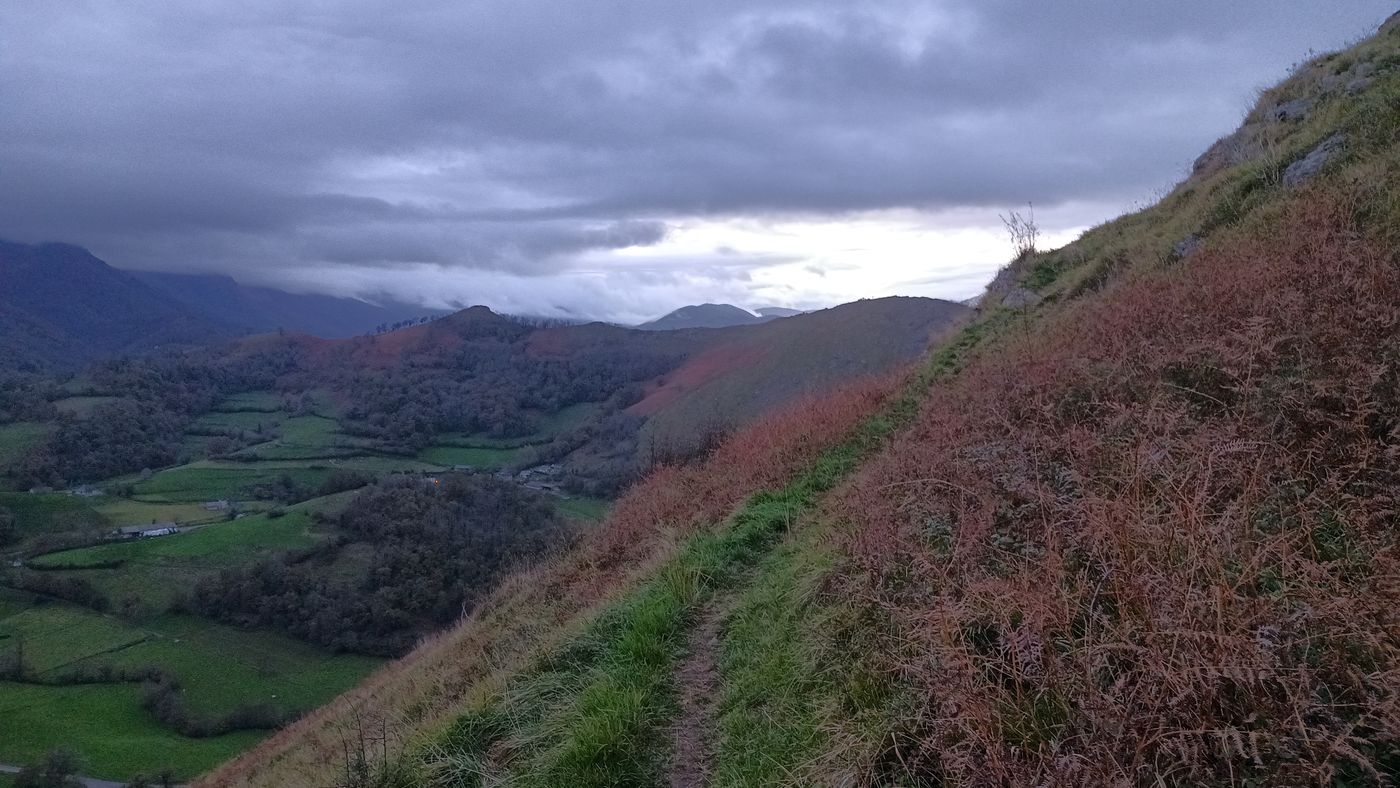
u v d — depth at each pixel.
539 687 5.45
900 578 4.43
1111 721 2.67
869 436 8.98
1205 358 5.07
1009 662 3.40
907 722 3.43
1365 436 3.57
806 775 3.57
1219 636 2.59
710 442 15.79
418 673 10.03
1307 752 2.38
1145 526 3.27
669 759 4.33
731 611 5.73
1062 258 13.30
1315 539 3.23
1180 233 9.87
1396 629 2.55
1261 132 11.10
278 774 9.28
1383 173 6.76
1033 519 4.15
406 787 4.84
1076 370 6.14
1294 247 6.07
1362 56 10.81
